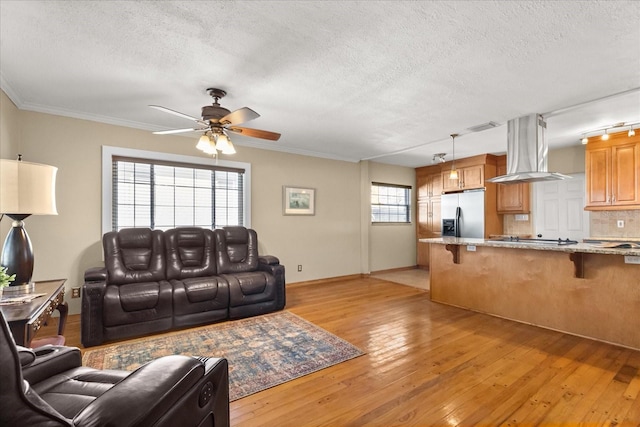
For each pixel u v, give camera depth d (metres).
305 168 5.33
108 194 3.62
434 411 1.75
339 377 2.13
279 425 1.63
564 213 4.96
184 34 1.95
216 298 3.26
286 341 2.76
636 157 3.94
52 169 1.99
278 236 4.99
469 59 2.25
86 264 3.50
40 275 3.27
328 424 1.64
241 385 2.02
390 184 6.65
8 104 2.87
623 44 2.03
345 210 5.85
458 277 3.92
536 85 2.67
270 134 3.00
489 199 5.59
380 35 1.96
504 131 4.10
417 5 1.68
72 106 3.23
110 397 0.84
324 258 5.53
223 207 4.50
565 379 2.08
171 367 1.01
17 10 1.71
